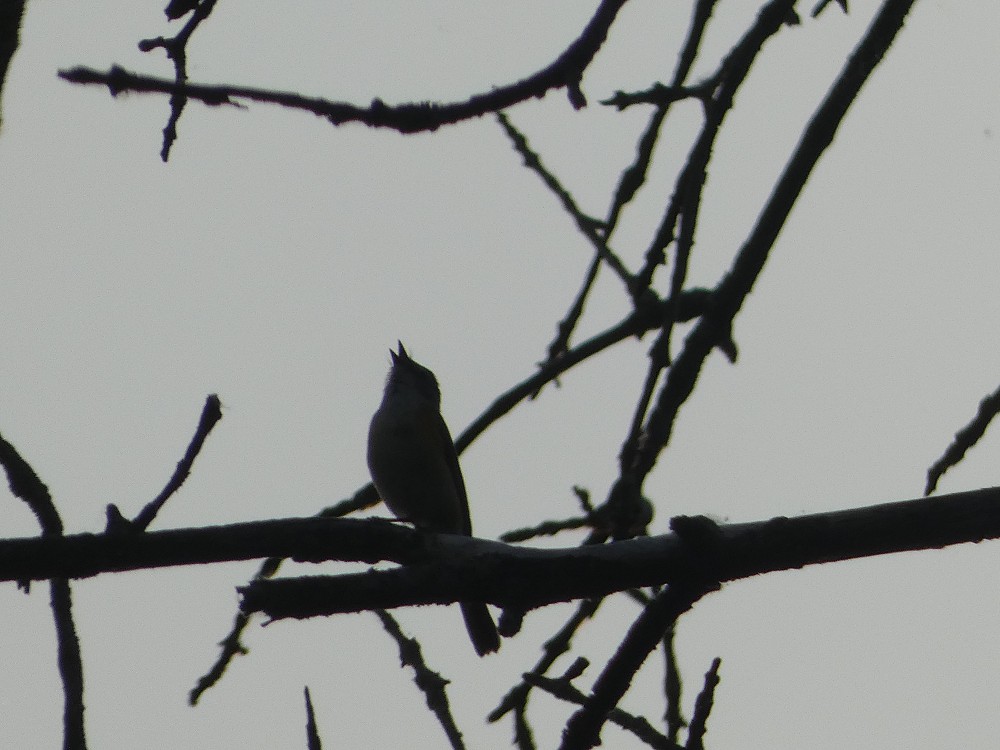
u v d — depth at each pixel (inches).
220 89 212.1
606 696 205.5
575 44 226.1
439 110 221.1
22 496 220.7
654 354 240.8
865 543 206.2
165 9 239.6
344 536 217.6
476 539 217.5
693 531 203.6
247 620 242.7
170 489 214.8
